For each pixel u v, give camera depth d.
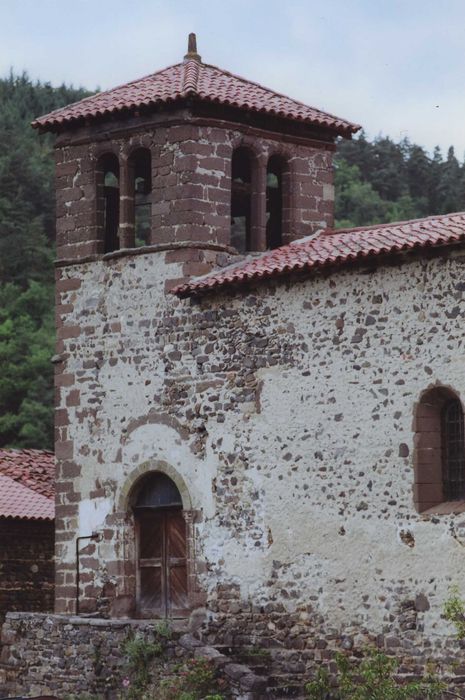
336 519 32.16
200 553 34.56
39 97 122.00
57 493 37.62
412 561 30.77
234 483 34.09
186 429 35.19
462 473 30.77
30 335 88.81
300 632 32.53
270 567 33.25
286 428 33.25
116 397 36.72
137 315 36.53
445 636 30.06
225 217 36.47
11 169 104.69
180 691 31.80
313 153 38.31
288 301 33.50
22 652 36.78
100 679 34.75
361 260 31.75
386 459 31.42
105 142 37.75
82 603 36.81
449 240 30.25
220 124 36.53
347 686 30.02
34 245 99.00
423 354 31.05
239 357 34.31
